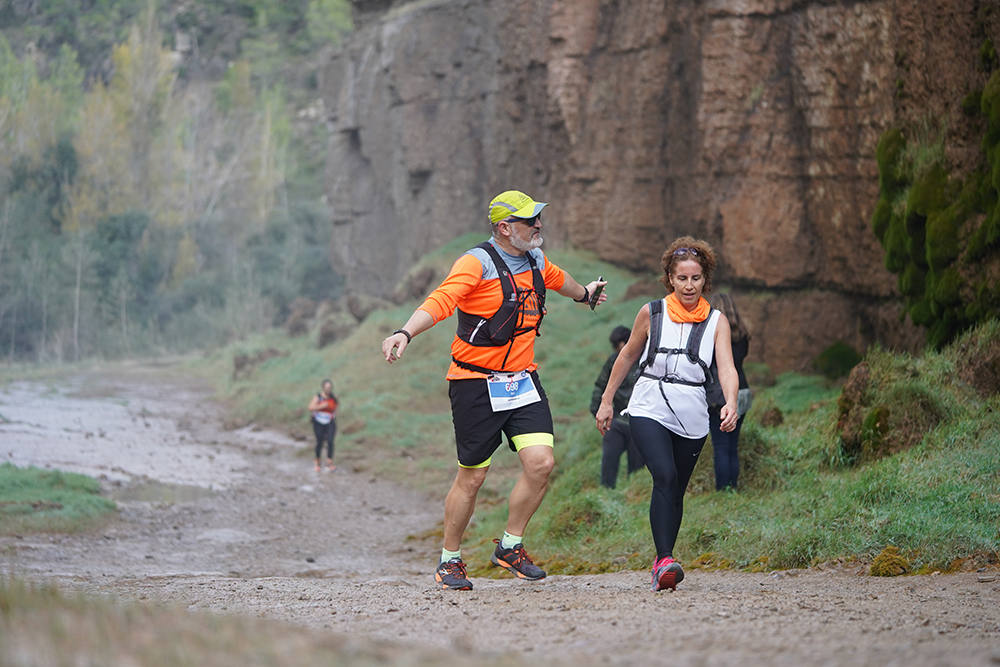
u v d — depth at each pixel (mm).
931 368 20078
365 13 92625
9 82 136250
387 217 90188
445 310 11039
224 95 193250
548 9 61812
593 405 21812
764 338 39938
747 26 41062
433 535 26156
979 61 22609
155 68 147750
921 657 6078
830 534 14500
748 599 9789
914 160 25234
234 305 125188
